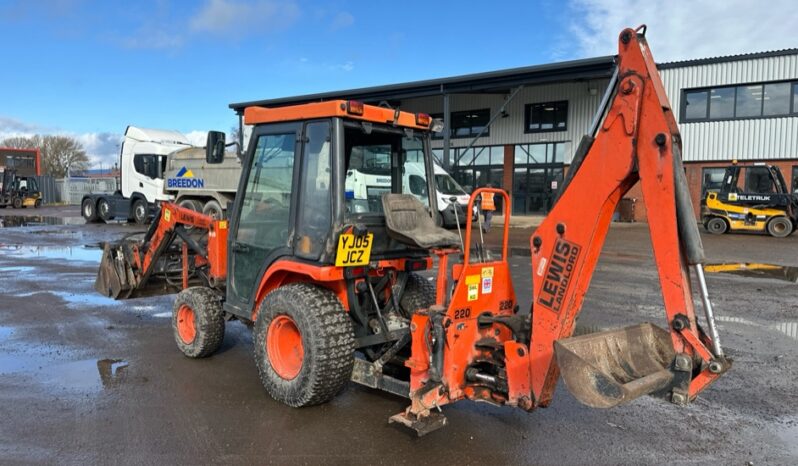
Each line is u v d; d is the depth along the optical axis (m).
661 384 2.94
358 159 4.63
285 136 4.50
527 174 26.34
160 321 7.03
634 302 7.98
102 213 22.58
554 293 3.32
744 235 17.92
